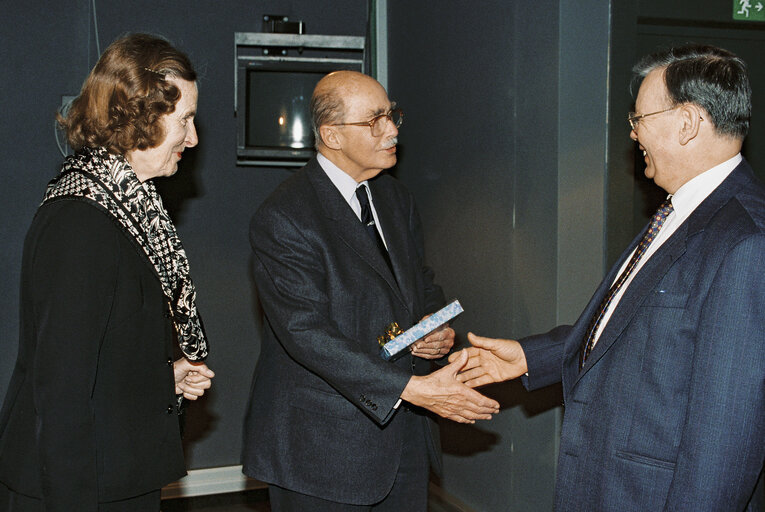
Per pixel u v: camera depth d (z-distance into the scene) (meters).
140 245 1.56
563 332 2.07
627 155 2.62
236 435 4.01
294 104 3.67
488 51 3.09
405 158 4.05
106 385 1.51
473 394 1.95
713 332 1.35
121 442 1.52
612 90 2.59
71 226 1.44
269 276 2.12
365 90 2.19
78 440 1.39
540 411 2.78
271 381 2.20
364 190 2.32
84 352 1.40
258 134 3.66
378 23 4.25
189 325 1.84
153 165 1.64
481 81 3.15
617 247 2.63
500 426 3.07
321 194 2.19
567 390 1.78
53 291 1.40
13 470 1.47
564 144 2.60
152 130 1.57
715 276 1.38
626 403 1.50
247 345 4.00
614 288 1.68
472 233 3.28
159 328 1.63
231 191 3.95
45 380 1.38
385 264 2.16
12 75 3.66
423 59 3.75
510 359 2.05
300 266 2.08
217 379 3.98
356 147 2.18
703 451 1.34
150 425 1.58
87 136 1.56
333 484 2.07
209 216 3.93
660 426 1.45
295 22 3.77
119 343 1.53
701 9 2.67
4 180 3.67
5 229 3.69
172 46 1.66
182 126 1.64
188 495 3.91
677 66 1.54
